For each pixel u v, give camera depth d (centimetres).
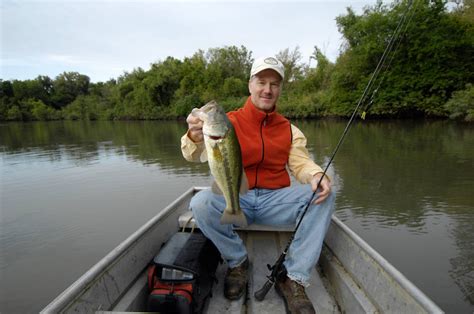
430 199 692
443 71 2200
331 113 2881
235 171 196
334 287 218
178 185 892
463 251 458
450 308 343
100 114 6056
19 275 468
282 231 276
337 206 667
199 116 198
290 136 245
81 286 147
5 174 1120
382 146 1388
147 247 220
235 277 211
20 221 660
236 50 4853
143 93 4941
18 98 6594
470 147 1266
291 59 3956
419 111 2406
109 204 750
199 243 212
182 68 4828
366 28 2394
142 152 1535
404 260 439
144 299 196
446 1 2206
